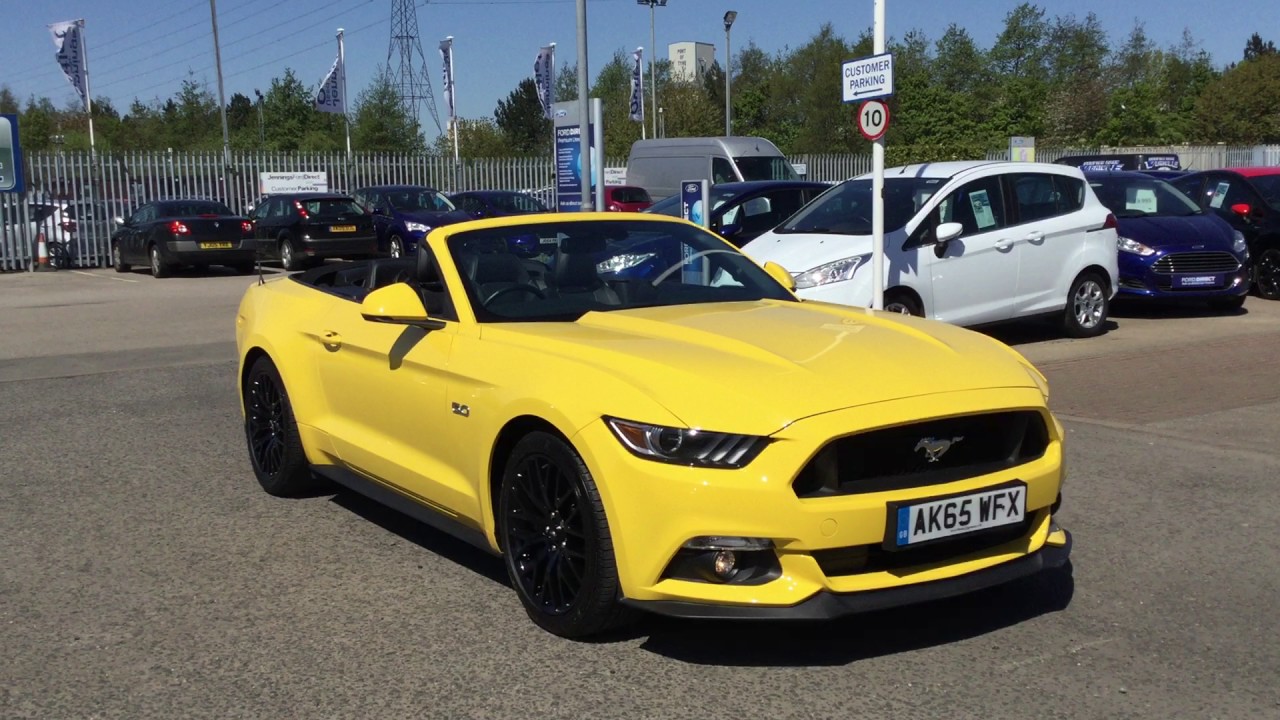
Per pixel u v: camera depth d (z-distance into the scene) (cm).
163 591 483
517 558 437
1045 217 1127
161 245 2186
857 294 1012
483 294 489
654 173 2850
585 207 1463
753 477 364
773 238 1120
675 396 382
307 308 602
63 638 432
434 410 477
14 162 2395
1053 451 416
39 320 1505
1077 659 400
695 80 9138
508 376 433
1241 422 775
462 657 408
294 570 508
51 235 2489
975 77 8000
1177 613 443
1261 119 5478
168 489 650
